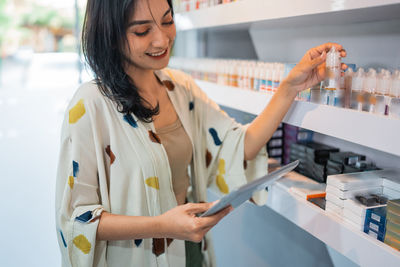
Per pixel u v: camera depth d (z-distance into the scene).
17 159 4.04
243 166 1.19
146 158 1.01
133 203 1.02
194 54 2.48
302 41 1.45
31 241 2.47
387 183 0.99
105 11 0.92
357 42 1.18
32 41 9.61
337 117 0.89
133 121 1.01
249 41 1.83
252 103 1.26
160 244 1.07
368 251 0.83
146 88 1.09
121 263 1.04
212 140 1.24
